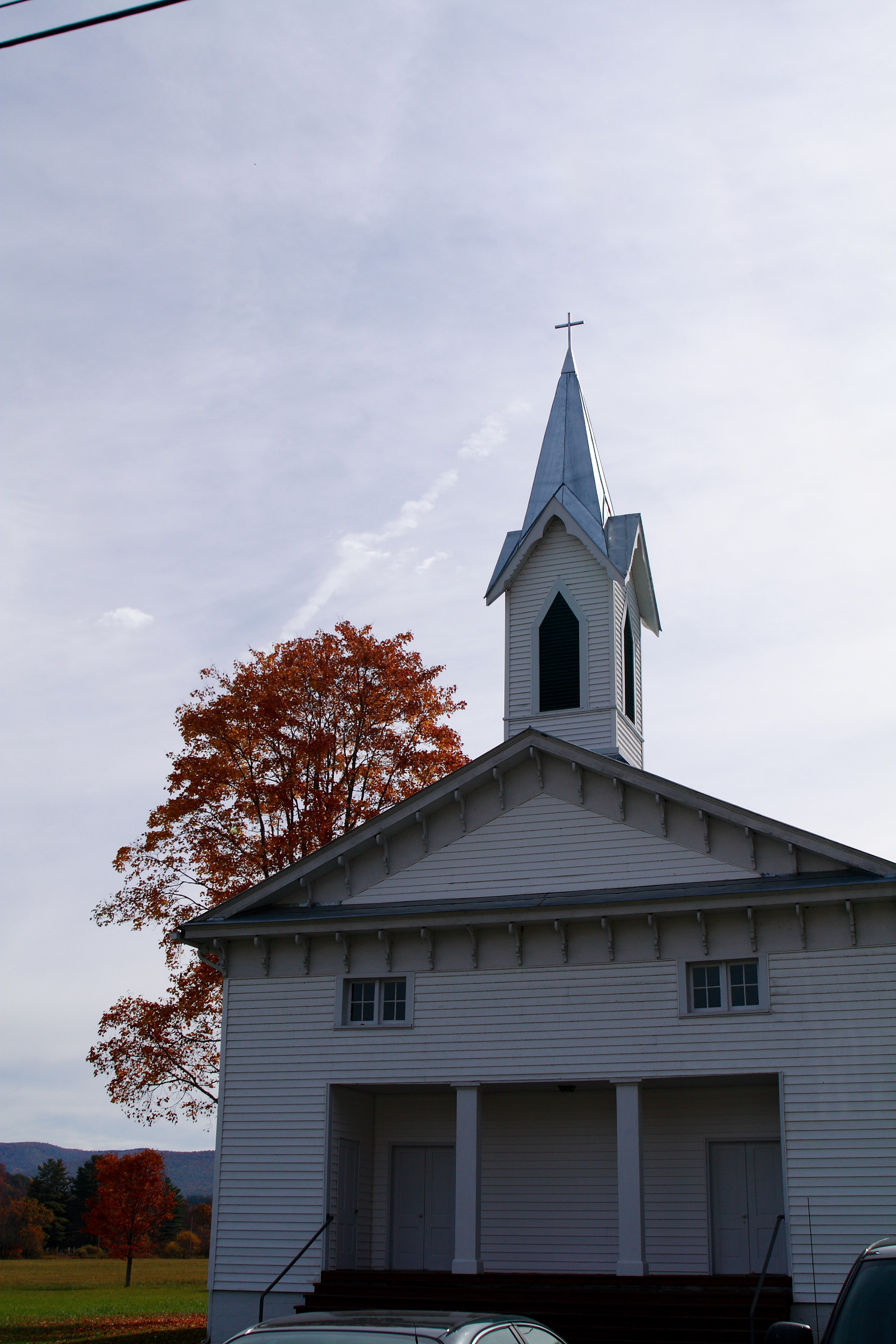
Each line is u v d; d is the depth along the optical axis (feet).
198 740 114.01
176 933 85.97
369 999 83.15
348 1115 84.28
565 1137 83.66
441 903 84.07
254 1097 82.84
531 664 100.22
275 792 111.04
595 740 95.91
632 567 104.12
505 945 80.28
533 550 103.40
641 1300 68.64
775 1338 28.09
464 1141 77.36
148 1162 206.49
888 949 72.33
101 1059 106.11
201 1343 84.94
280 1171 80.74
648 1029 75.61
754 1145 79.82
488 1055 78.43
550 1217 82.17
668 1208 79.66
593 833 82.48
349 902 86.58
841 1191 69.21
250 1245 79.77
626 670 102.32
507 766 85.56
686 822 80.53
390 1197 86.74
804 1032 72.54
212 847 111.04
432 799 85.30
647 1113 82.12
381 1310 34.12
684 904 75.10
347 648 119.24
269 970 85.10
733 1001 75.00
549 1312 69.21
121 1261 360.69
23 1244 381.19
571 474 106.93
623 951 77.56
